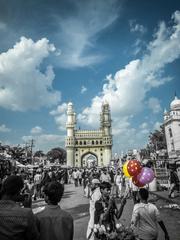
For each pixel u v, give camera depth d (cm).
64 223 343
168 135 6091
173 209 1281
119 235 502
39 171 2303
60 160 13638
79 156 11956
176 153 4797
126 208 1366
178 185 1705
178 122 5819
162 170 2547
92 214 732
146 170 685
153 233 458
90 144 12031
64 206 1609
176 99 6456
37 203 1692
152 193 1984
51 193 362
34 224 308
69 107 12438
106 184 646
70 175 4403
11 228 292
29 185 1747
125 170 756
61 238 330
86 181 2041
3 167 2439
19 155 4975
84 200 1850
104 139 12000
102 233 550
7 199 326
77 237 855
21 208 311
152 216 470
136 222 472
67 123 12162
